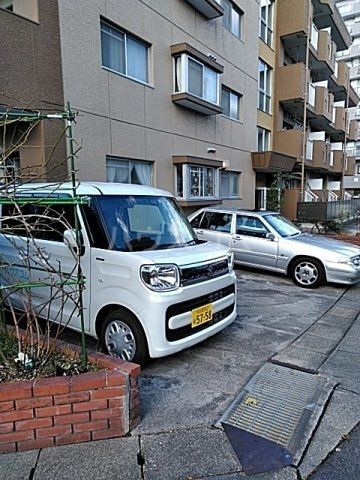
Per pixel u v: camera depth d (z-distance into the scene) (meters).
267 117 16.44
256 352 3.76
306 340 4.10
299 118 19.78
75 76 7.17
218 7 10.73
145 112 9.09
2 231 2.87
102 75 7.80
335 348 3.89
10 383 2.24
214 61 10.87
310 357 3.65
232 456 2.24
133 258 3.16
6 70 5.87
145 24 8.86
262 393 2.96
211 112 11.25
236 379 3.20
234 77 13.09
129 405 2.41
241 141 13.99
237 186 14.27
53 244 3.66
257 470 2.14
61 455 2.21
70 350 2.72
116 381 2.33
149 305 3.08
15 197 2.74
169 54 9.74
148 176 9.51
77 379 2.28
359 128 36.75
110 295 3.31
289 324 4.62
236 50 13.08
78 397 2.27
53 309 3.67
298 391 3.00
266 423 2.58
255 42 14.34
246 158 14.51
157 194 4.22
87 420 2.31
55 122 6.66
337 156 23.88
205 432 2.46
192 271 3.36
